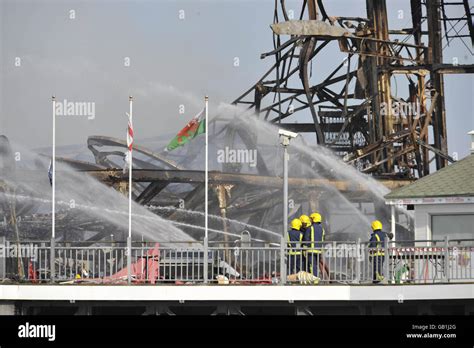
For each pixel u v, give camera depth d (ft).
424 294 181.47
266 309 189.16
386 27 345.92
